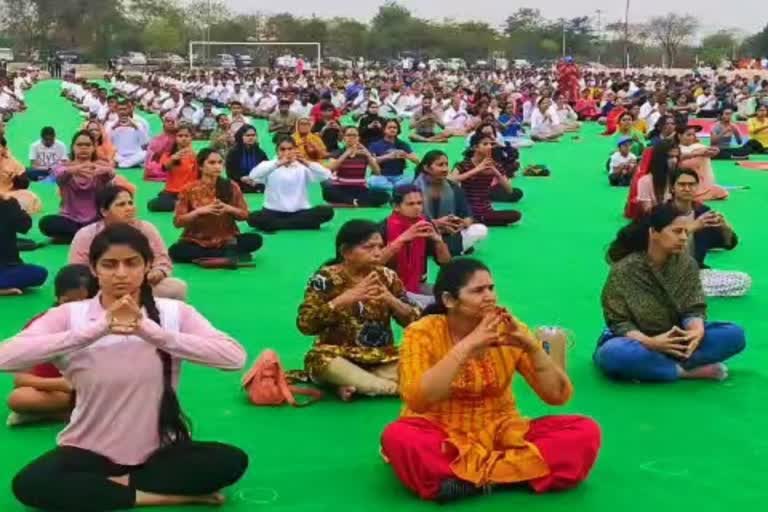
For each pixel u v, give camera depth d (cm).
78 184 959
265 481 432
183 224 869
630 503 410
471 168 1088
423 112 2208
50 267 877
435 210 785
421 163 786
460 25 9006
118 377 381
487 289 402
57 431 483
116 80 4244
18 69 6206
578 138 2333
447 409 416
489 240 1023
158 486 392
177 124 1515
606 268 896
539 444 418
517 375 575
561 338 509
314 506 407
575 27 8962
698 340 549
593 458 425
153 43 8025
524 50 8825
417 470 406
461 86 3550
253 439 479
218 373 578
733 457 460
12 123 2695
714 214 760
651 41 8562
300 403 524
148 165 1510
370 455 461
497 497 412
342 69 6619
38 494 381
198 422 500
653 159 902
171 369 390
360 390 525
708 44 8375
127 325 367
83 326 374
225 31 8388
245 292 795
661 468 446
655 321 558
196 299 769
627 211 959
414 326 414
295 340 661
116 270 374
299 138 1312
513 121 2167
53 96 4103
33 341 367
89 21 7912
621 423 502
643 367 554
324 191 1238
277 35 8450
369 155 1234
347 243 521
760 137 1900
